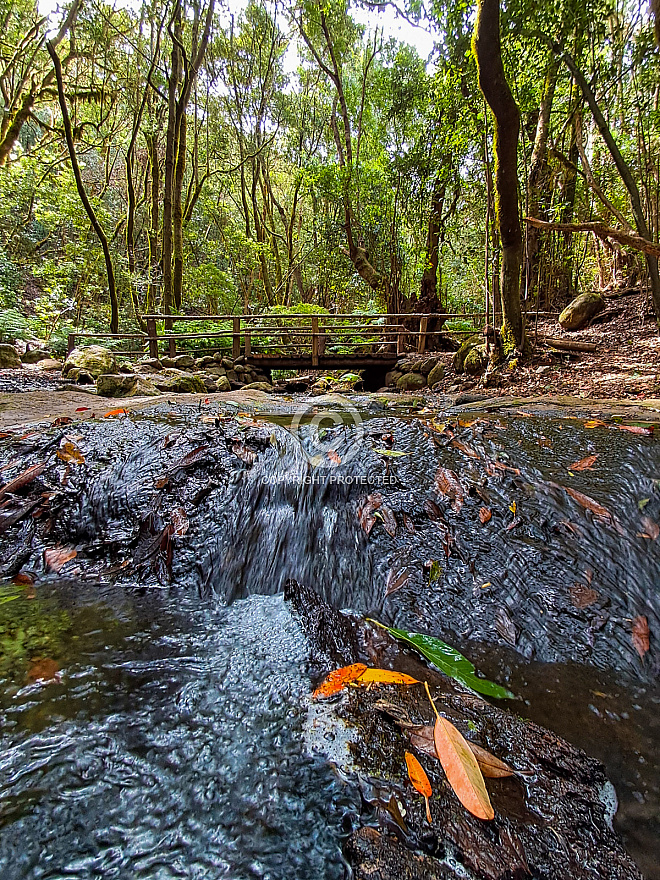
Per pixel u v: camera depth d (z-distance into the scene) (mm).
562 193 7133
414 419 2979
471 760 906
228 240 18781
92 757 957
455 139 6207
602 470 1997
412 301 11141
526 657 1315
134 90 13344
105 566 1812
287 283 17844
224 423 2801
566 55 5402
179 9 9664
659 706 1155
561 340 6348
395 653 1323
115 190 18438
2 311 10086
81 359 6273
